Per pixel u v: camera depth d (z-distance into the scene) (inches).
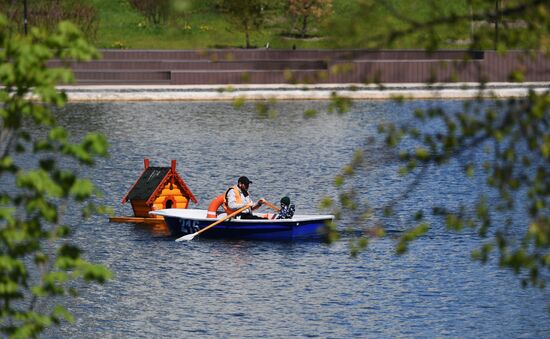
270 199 3550.7
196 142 4825.3
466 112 855.7
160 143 4766.2
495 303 2159.2
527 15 816.9
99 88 6402.6
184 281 2367.1
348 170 926.4
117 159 4311.0
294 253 2632.9
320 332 1978.3
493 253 2564.0
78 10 7145.7
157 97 6353.3
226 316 2085.4
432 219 3016.7
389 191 3550.7
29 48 889.5
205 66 6752.0
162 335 1967.3
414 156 885.8
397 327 2009.1
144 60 6756.9
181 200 3157.0
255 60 6653.5
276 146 4739.2
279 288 2299.5
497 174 866.1
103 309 2123.5
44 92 893.2
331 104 878.4
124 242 2778.1
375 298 2209.6
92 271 968.3
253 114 5851.4
